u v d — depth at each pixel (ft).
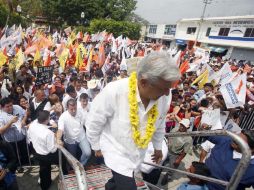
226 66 29.09
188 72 40.27
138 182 9.51
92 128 6.23
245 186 9.28
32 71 31.35
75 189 9.36
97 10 148.15
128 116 5.75
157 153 7.43
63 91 25.05
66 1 141.28
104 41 62.80
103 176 10.16
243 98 22.04
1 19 89.40
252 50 127.75
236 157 9.27
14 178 11.83
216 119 16.62
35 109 18.83
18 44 42.14
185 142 17.26
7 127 14.84
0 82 24.98
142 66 5.17
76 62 36.27
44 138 13.70
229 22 139.13
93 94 24.30
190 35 170.81
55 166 17.67
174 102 22.86
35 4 150.10
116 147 6.11
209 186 10.21
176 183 16.92
